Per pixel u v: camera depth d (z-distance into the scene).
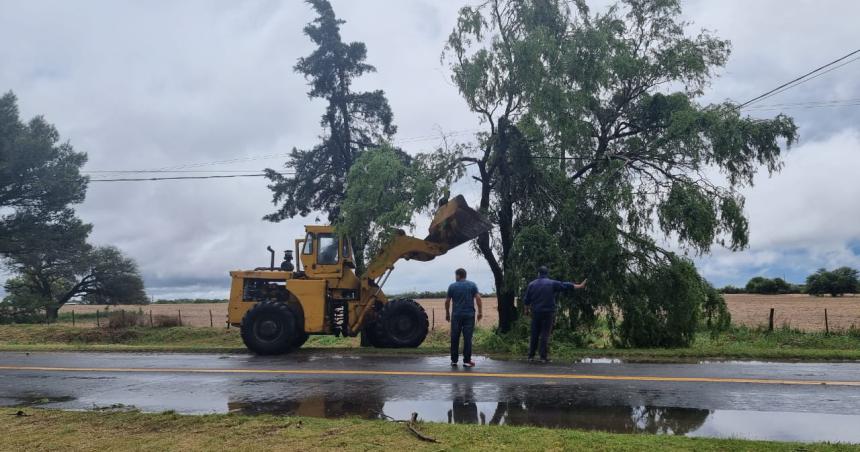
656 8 16.62
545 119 14.55
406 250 14.22
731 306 34.91
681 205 13.88
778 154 14.55
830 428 5.59
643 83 16.47
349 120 23.98
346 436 5.21
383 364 10.68
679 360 10.77
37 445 5.13
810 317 24.86
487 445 4.81
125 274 50.12
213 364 11.19
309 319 13.67
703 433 5.41
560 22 15.45
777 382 8.12
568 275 13.43
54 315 37.72
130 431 5.57
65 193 37.53
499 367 9.98
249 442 5.07
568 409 6.52
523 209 15.32
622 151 15.61
